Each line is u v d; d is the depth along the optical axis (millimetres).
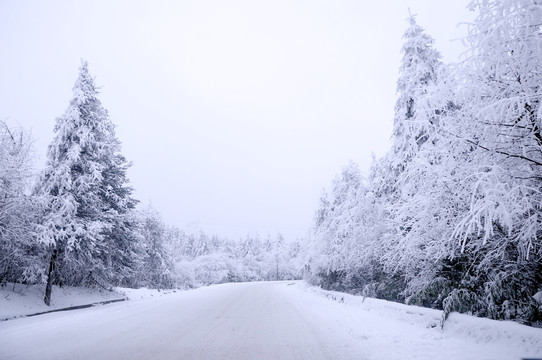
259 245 103688
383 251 15391
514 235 6680
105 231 18141
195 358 5930
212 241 102188
